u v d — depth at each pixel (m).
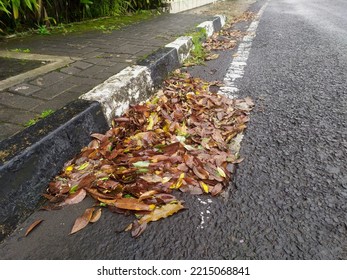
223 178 1.53
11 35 3.93
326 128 2.03
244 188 1.49
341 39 4.79
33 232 1.26
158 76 2.81
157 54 3.04
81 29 4.55
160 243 1.20
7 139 1.45
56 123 1.60
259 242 1.18
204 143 1.82
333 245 1.16
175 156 1.65
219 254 1.14
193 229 1.25
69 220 1.32
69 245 1.20
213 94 2.56
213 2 11.73
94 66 2.68
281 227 1.25
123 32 4.37
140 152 1.68
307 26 6.06
